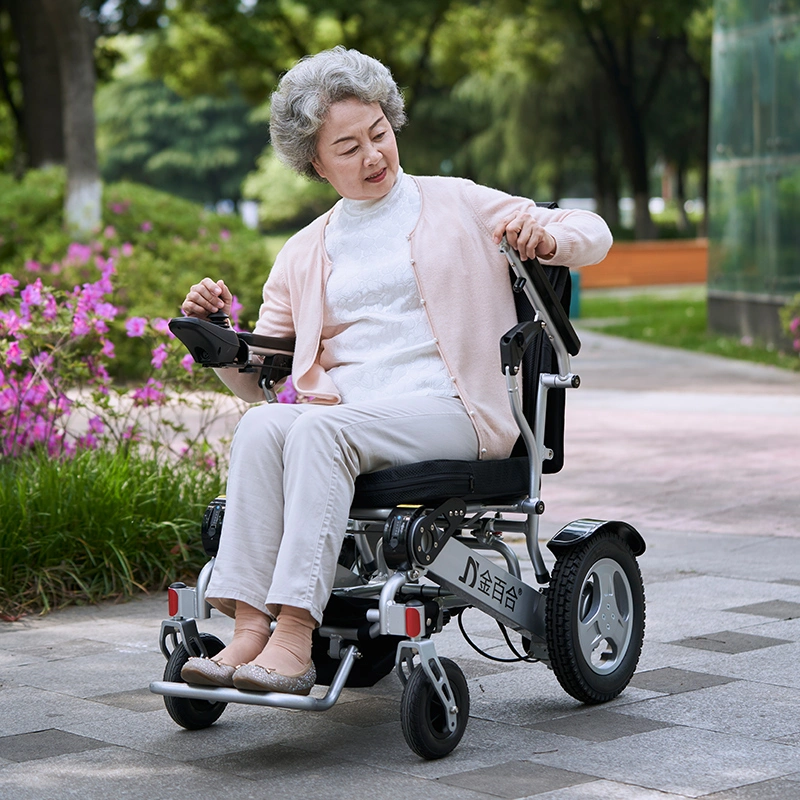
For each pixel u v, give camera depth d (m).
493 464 3.41
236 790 2.96
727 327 18.44
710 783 2.92
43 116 18.25
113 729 3.48
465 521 3.53
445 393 3.48
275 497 3.21
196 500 5.76
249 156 71.06
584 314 24.41
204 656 3.41
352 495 3.18
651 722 3.43
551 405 3.64
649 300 27.58
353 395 3.56
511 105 42.47
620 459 8.58
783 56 16.39
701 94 40.19
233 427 8.03
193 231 15.70
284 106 3.58
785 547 5.86
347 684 3.33
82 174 15.27
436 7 28.64
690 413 10.97
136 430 6.30
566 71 40.31
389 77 3.64
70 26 15.20
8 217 15.55
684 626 4.49
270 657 3.08
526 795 2.87
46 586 5.12
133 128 69.38
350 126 3.54
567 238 3.41
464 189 3.65
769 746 3.19
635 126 39.72
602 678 3.60
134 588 5.32
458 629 4.59
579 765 3.08
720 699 3.62
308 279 3.68
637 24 37.00
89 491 5.40
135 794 2.94
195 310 3.57
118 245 14.89
